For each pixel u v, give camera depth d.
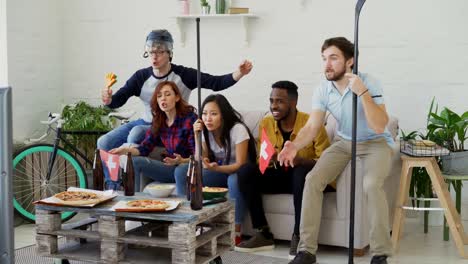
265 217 3.53
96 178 3.13
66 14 5.09
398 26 4.23
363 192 3.32
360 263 3.26
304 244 3.16
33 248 3.62
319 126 3.22
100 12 5.02
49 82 4.95
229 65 4.68
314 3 4.40
